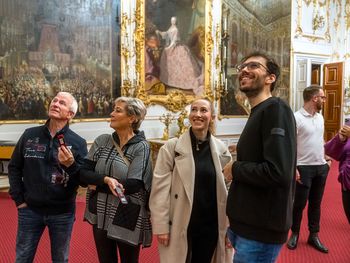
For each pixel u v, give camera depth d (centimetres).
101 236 244
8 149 607
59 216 247
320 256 385
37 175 242
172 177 238
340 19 1241
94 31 745
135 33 802
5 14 639
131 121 245
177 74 874
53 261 253
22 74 662
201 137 240
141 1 802
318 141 391
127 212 234
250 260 186
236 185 193
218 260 240
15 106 658
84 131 738
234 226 192
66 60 711
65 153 231
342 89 1146
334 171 883
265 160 174
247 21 1005
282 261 370
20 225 246
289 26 1102
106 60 764
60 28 702
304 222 496
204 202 238
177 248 232
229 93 980
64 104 249
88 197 252
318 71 1213
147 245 248
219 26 941
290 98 1119
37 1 671
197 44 906
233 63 984
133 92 809
